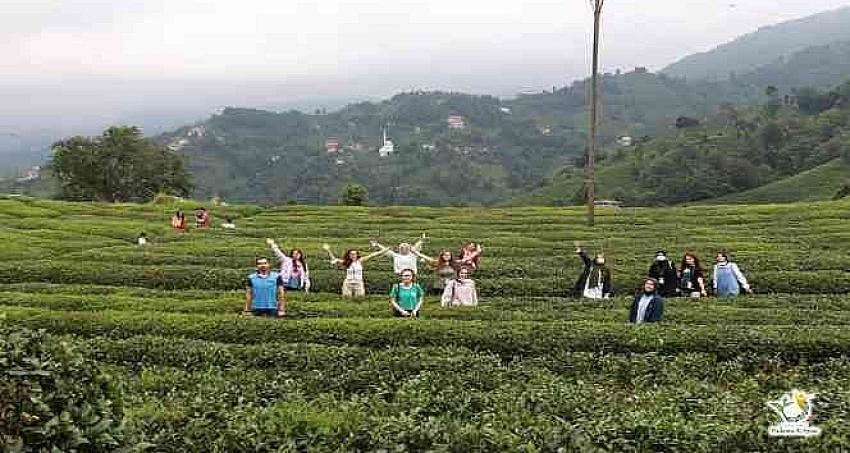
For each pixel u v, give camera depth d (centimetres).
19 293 2505
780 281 2905
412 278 2203
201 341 1831
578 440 1097
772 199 12775
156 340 1805
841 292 2861
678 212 5703
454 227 4984
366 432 1133
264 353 1742
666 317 2181
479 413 1328
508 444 1078
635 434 1147
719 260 2756
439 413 1351
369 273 3052
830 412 1264
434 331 1939
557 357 1773
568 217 5512
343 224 5153
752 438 1119
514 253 3812
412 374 1627
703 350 1845
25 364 804
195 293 2597
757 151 14875
